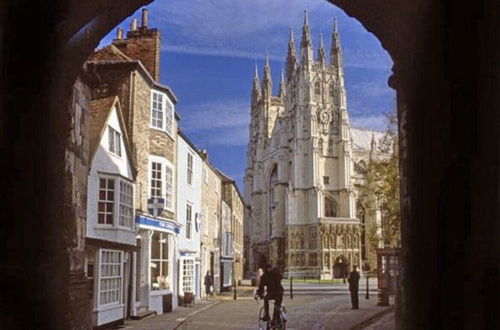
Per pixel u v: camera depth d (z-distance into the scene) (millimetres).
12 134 6977
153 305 21844
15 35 6609
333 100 82000
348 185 77688
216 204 38156
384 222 28328
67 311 9578
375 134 92000
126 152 19016
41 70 7441
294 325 17844
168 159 23656
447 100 6453
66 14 7488
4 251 6996
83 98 11445
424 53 7332
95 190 16672
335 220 75250
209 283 33031
